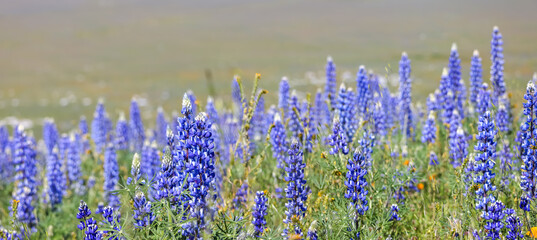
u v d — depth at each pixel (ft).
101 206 31.19
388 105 38.32
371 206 23.86
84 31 255.91
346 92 33.73
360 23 210.79
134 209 22.50
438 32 118.83
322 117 41.22
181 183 21.95
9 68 175.22
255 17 272.31
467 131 36.55
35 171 38.78
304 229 22.65
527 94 23.62
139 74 153.17
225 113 35.50
